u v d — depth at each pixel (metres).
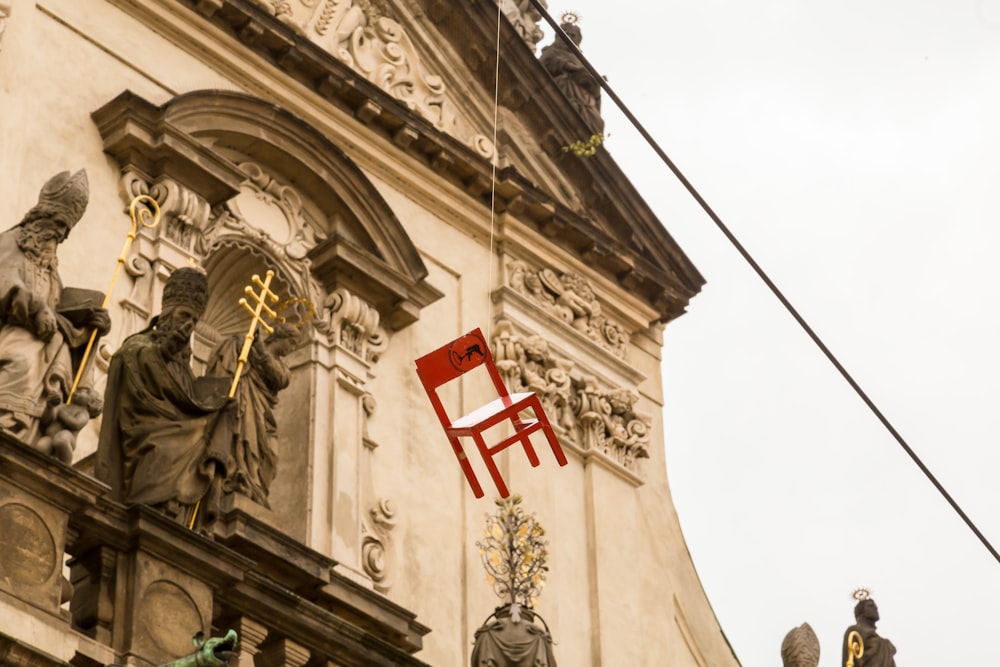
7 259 24.89
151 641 23.09
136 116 30.38
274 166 32.03
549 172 35.41
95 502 23.27
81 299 25.20
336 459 30.69
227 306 31.41
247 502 27.67
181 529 23.64
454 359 28.09
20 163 29.45
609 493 33.75
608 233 35.62
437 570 31.17
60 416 24.30
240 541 27.42
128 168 30.33
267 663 24.53
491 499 32.22
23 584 22.58
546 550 30.34
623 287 35.56
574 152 35.16
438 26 34.78
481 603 31.34
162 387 24.98
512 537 28.19
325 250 31.80
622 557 33.38
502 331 33.50
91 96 30.59
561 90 35.59
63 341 24.81
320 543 30.03
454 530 31.64
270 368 28.72
